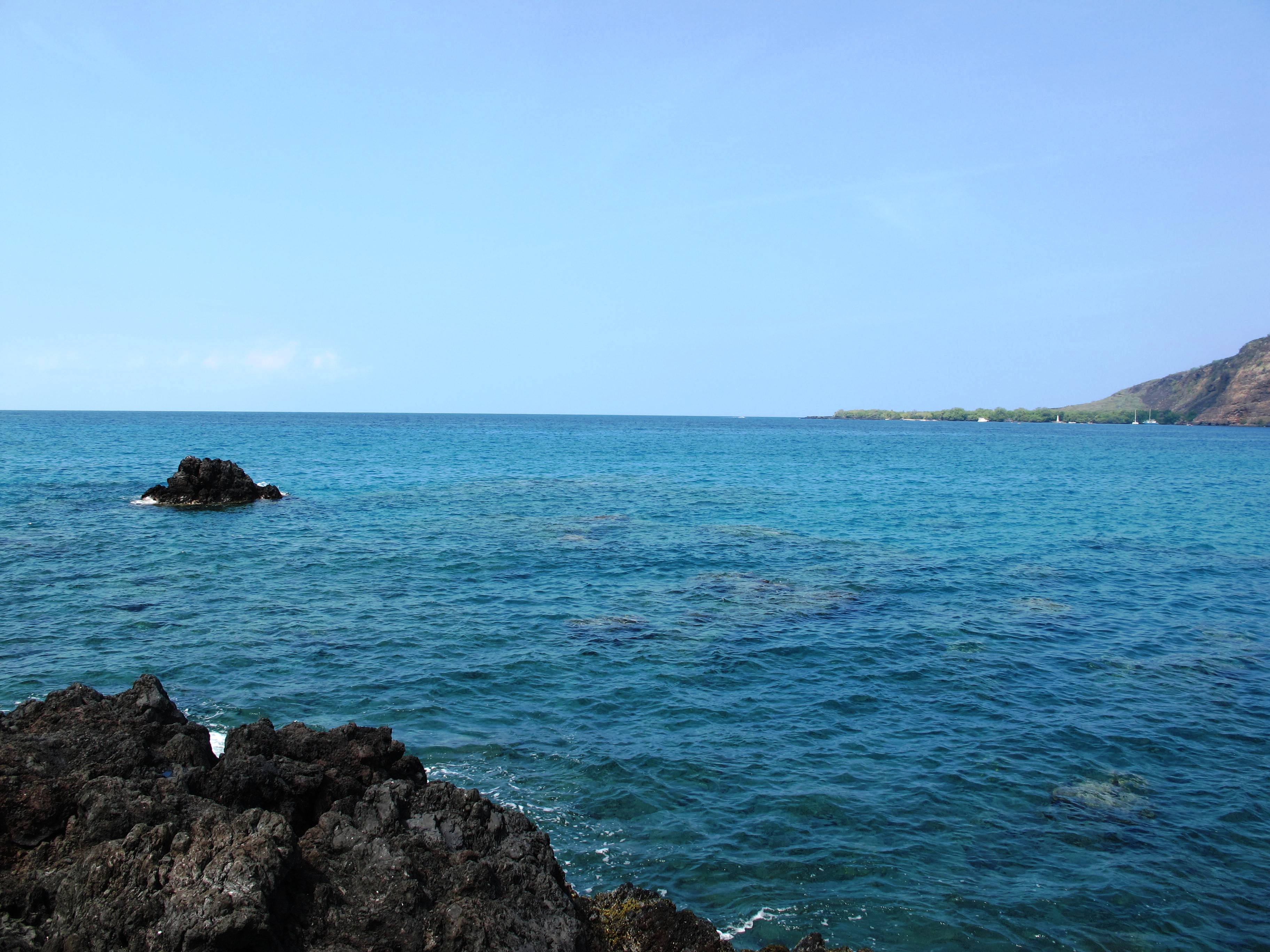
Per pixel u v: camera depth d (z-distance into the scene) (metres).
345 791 11.03
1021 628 23.70
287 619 23.05
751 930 10.52
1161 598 27.70
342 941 8.13
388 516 43.50
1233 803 13.90
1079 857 12.30
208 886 7.73
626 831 12.68
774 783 14.26
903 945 10.34
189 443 108.88
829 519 45.19
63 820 9.62
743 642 21.83
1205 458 110.88
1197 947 10.42
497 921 8.47
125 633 21.48
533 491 56.72
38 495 48.69
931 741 16.05
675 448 122.31
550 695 17.92
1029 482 70.00
